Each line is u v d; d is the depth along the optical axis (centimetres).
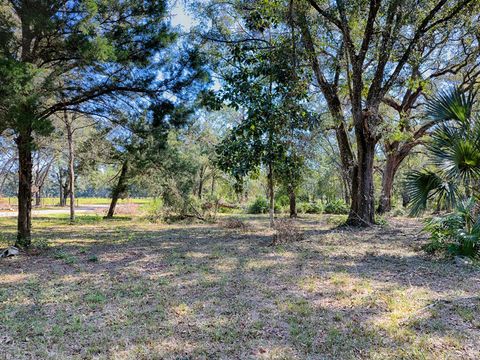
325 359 264
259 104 711
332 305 378
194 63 752
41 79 576
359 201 1101
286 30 885
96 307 391
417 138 1628
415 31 982
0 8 613
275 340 298
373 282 462
